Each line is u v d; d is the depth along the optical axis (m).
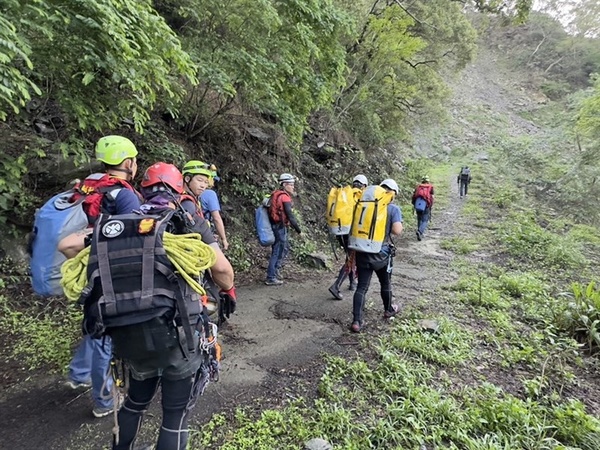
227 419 2.80
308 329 4.43
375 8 14.10
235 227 7.29
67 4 2.93
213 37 5.45
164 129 6.87
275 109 6.63
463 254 8.88
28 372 3.17
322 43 6.73
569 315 4.91
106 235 1.69
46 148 4.84
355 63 13.29
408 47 12.99
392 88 14.73
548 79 51.59
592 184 16.31
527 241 9.45
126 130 5.91
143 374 1.83
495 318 5.01
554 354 4.22
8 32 2.42
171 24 5.70
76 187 2.45
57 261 2.24
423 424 2.78
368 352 3.91
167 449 1.83
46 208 2.37
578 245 10.28
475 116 40.75
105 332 1.68
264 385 3.27
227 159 7.88
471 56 17.70
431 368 3.66
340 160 12.55
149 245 1.68
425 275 7.05
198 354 1.88
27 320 3.90
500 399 3.23
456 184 21.48
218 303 2.25
